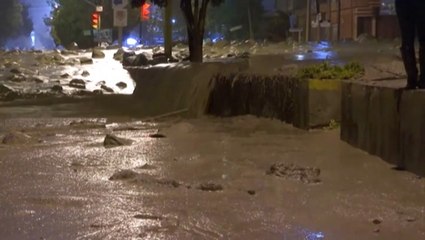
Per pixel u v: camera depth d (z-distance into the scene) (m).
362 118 8.59
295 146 9.22
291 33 56.28
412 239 5.05
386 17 47.78
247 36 56.47
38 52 30.44
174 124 12.48
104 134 11.11
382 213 5.75
